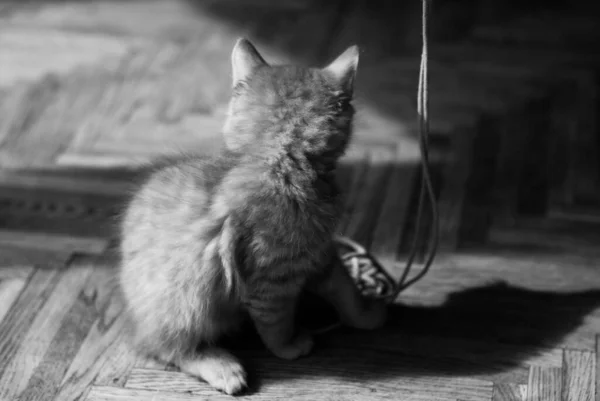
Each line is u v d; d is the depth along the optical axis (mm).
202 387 844
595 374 854
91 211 993
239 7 1258
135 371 856
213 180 830
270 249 817
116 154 1051
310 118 817
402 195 1012
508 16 1239
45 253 951
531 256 951
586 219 987
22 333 883
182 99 1118
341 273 870
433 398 837
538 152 1058
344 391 842
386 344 876
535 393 840
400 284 895
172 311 836
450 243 965
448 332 885
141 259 840
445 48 1191
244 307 856
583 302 908
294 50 1184
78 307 903
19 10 1252
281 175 814
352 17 1237
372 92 1126
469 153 1056
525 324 891
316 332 884
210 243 818
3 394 840
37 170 1035
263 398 837
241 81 836
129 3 1270
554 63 1165
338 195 848
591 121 1091
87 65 1165
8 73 1149
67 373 854
